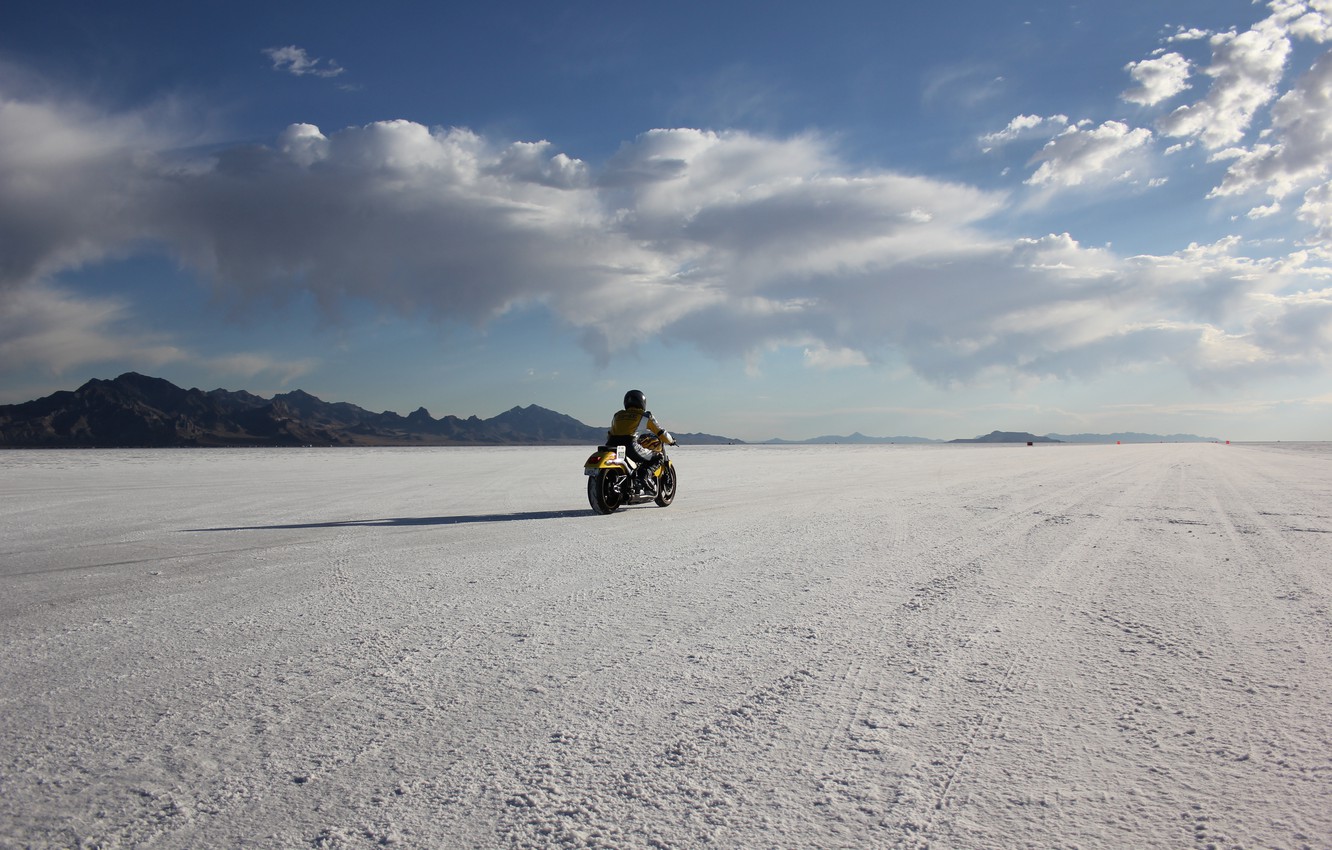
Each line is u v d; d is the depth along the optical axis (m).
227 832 2.52
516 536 9.81
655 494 13.54
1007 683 4.01
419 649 4.66
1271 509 13.07
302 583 6.72
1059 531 10.13
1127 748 3.17
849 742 3.24
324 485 19.98
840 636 4.93
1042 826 2.53
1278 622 5.30
